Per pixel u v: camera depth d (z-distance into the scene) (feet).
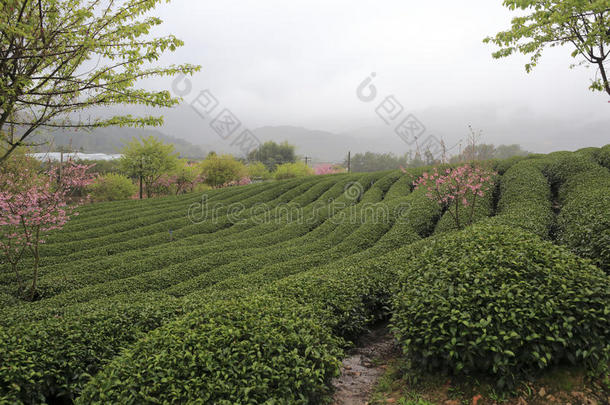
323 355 16.69
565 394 14.49
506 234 21.39
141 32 24.98
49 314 28.60
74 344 20.18
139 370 14.62
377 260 34.94
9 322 26.40
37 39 22.26
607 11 28.45
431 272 18.92
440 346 16.29
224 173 147.02
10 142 26.22
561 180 63.62
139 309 25.68
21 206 41.09
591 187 50.49
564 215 39.78
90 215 89.35
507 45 34.83
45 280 45.52
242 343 15.53
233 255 54.95
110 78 26.89
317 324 19.39
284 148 255.91
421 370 17.42
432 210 63.57
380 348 23.08
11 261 42.42
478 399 15.30
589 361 14.90
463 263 18.45
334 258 50.65
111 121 28.45
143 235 72.64
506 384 15.25
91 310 26.99
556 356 15.17
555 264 17.37
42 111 26.17
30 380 17.35
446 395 16.05
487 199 63.52
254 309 18.81
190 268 49.49
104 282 46.88
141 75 27.45
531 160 78.64
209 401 13.58
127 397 13.56
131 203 101.35
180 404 13.43
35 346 19.17
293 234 68.39
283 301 21.68
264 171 190.08
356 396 17.92
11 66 22.94
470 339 15.46
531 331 14.89
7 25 19.34
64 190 48.57
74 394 18.95
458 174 49.29
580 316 15.17
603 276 16.78
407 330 17.61
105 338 21.56
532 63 35.81
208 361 14.64
